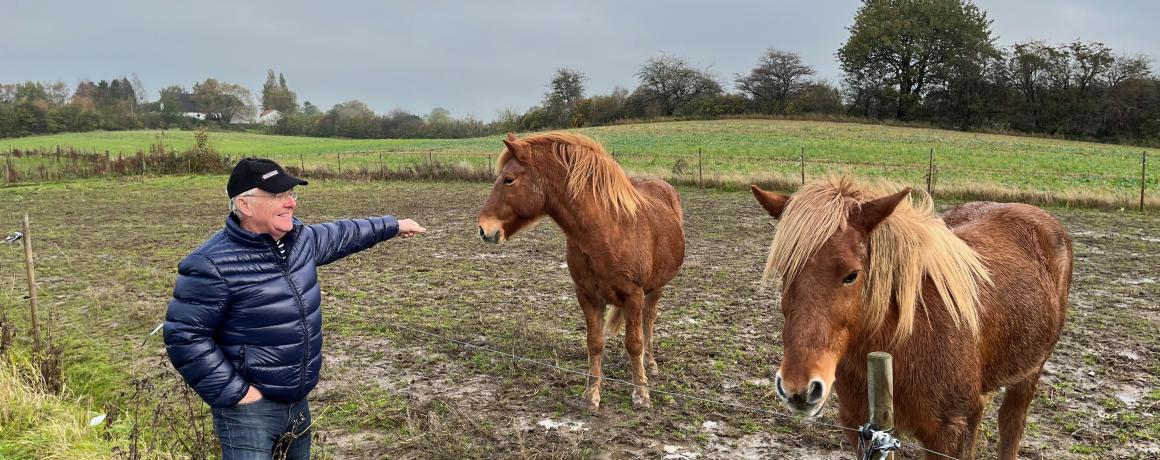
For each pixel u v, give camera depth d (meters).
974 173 23.69
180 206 18.44
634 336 4.88
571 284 8.73
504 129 73.25
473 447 4.31
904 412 2.87
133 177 26.77
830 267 2.50
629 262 4.69
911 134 47.00
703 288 8.37
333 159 35.94
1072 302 7.48
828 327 2.47
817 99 61.28
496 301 7.90
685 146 37.72
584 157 4.55
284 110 107.19
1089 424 4.51
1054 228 3.72
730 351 6.03
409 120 80.38
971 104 53.16
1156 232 11.92
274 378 2.68
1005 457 3.74
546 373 5.57
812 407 2.41
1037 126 51.03
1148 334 6.32
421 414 4.81
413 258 10.54
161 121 84.06
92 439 4.32
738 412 4.79
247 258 2.56
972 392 2.81
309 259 2.82
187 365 2.50
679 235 5.52
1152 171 26.08
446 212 16.30
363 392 5.23
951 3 55.25
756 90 64.25
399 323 7.04
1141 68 47.84
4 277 9.36
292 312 2.68
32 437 4.27
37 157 35.97
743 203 16.62
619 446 4.34
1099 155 33.22
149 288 8.76
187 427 4.24
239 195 2.51
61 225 14.91
